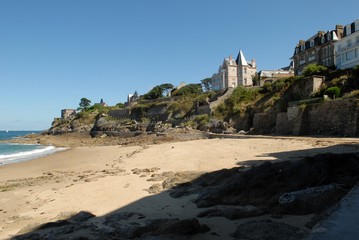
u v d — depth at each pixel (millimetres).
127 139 62938
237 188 10383
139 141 54875
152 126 73250
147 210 10914
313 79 43719
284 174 10320
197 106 70812
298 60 68625
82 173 22375
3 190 17500
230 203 9992
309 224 6961
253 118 52312
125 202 12367
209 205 10266
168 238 7066
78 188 15914
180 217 9414
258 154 22547
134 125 78375
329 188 8844
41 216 11727
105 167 24703
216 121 59125
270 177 10195
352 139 26859
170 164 21703
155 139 53562
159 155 27688
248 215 8508
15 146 74188
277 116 44281
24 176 23906
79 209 12039
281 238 6410
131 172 20031
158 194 13148
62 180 19766
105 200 13016
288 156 19734
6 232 10102
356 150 19406
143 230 8016
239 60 106750
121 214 10375
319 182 9766
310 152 20531
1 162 36312
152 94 111688
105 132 81875
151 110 87000
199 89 109125
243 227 7301
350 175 10328
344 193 8156
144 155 28938
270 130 46625
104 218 10484
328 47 59125
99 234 8484
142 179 17016
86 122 108188
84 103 149750
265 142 30688
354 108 30797
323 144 24375
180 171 18062
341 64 54344
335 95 37438
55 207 12805
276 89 52875
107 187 15484
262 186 10016
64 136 96562
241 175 10977
